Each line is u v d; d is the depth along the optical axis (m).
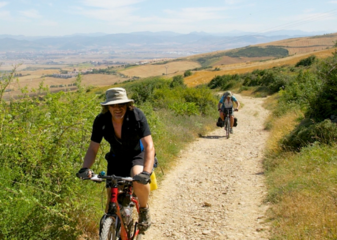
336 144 7.14
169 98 21.03
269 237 4.57
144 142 3.88
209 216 5.77
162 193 7.20
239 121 20.98
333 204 4.72
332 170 5.89
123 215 3.77
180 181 8.02
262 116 22.50
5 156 4.27
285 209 5.16
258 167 8.73
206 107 21.62
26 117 4.95
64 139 4.69
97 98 5.96
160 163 8.81
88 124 5.06
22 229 3.84
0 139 4.21
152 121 11.30
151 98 21.31
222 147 12.16
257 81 49.53
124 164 4.04
